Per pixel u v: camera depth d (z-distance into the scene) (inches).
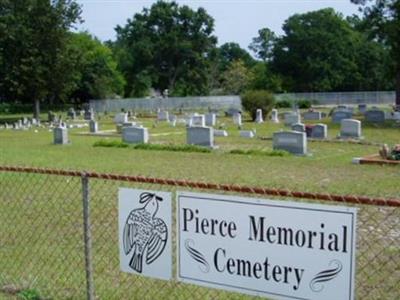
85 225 186.5
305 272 140.9
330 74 3757.4
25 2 1764.3
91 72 3088.1
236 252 151.7
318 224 138.2
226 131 1123.3
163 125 1434.5
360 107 2100.1
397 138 953.5
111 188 415.2
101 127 1437.0
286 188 446.3
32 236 292.2
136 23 3905.0
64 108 2849.4
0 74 1765.5
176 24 3890.3
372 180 491.2
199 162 642.8
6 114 2455.7
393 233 288.4
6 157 711.1
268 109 1546.5
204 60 3890.3
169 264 166.7
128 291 207.8
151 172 554.9
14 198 392.5
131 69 3848.4
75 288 211.3
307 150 775.1
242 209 149.7
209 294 202.5
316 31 3762.3
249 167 591.5
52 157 708.0
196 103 2962.6
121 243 176.6
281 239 144.1
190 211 158.9
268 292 147.4
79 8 1863.9
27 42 1745.8
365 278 219.5
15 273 231.1
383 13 1736.0
